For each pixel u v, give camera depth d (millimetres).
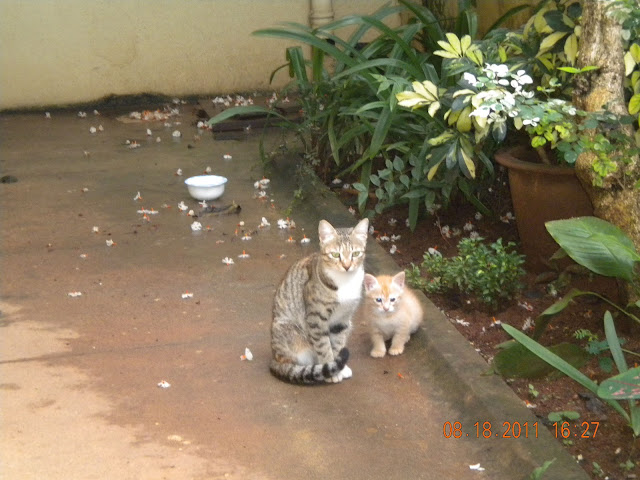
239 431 3387
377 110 4566
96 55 6656
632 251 3402
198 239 4414
